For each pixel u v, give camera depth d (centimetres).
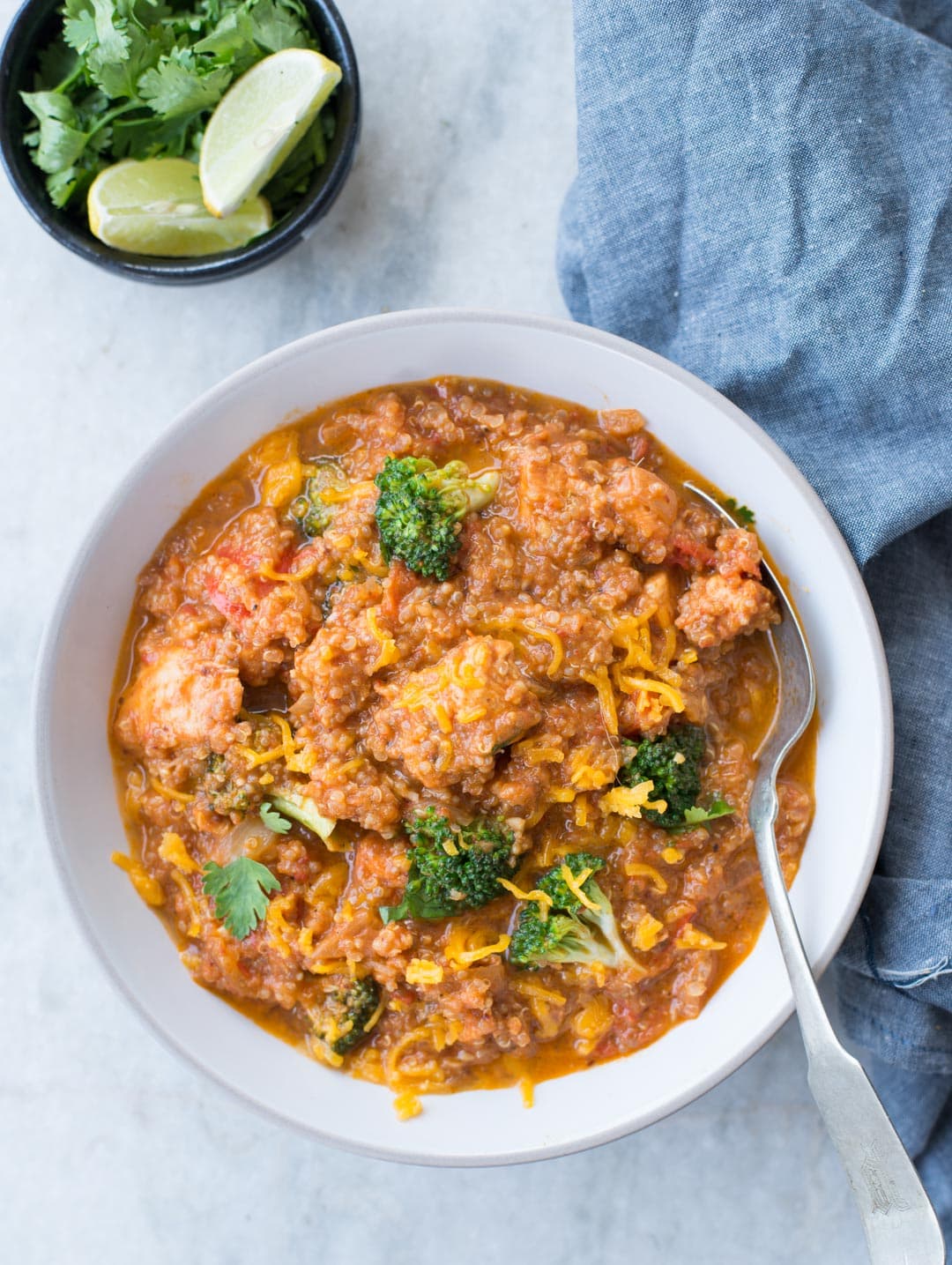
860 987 47
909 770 46
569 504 42
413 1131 43
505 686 41
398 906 42
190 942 44
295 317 49
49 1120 49
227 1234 49
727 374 46
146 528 44
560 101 49
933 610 47
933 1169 49
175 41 47
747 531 43
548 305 49
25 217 49
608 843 43
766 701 44
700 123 44
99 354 49
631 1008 43
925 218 44
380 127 49
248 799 43
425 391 44
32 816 49
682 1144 49
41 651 43
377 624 42
